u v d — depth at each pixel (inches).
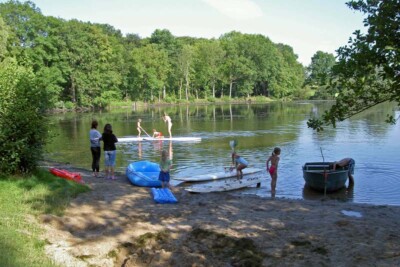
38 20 2407.7
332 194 543.2
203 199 453.1
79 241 305.9
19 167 443.8
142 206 408.8
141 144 1011.3
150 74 3186.5
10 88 436.8
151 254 288.5
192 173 663.8
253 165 729.6
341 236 312.2
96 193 446.9
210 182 597.9
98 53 2719.0
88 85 2613.2
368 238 306.8
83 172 595.5
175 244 308.3
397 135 1087.6
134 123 1619.1
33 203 371.6
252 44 3863.2
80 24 2669.8
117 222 351.6
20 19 2359.7
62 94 2637.8
